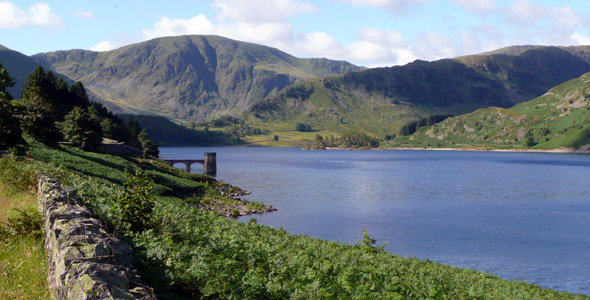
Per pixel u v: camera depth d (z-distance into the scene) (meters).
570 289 52.56
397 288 22.30
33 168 28.23
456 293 26.25
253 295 13.00
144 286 9.61
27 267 12.48
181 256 14.01
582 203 127.12
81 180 32.00
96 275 8.64
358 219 97.31
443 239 79.44
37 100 127.31
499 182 187.88
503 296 28.72
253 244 23.91
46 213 14.84
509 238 80.38
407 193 147.62
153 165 128.38
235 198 119.12
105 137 157.62
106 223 17.36
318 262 22.38
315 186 164.00
